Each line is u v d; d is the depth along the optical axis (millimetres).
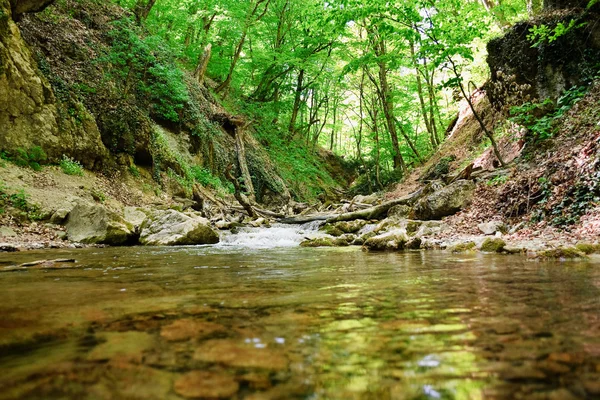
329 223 12531
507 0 16078
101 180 11906
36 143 10375
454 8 10914
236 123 21234
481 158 14203
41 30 12461
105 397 841
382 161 29250
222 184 18734
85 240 8125
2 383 926
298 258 5094
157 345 1232
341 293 2277
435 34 10273
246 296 2213
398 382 913
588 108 8922
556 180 7172
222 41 24500
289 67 25438
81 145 11617
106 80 13844
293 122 28188
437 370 985
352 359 1079
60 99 11359
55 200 9250
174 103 17391
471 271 3256
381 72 21969
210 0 20938
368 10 11055
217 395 845
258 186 21125
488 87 13156
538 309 1690
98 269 3881
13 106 9914
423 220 10484
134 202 12344
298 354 1132
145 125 14102
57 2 14047
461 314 1631
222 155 20000
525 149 10211
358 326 1462
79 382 933
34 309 1856
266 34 26359
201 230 9070
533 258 4234
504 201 8422
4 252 6141
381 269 3611
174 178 15125
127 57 14609
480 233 7570
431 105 23250
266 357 1107
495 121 15578
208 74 26125
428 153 24422
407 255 5219
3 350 1194
